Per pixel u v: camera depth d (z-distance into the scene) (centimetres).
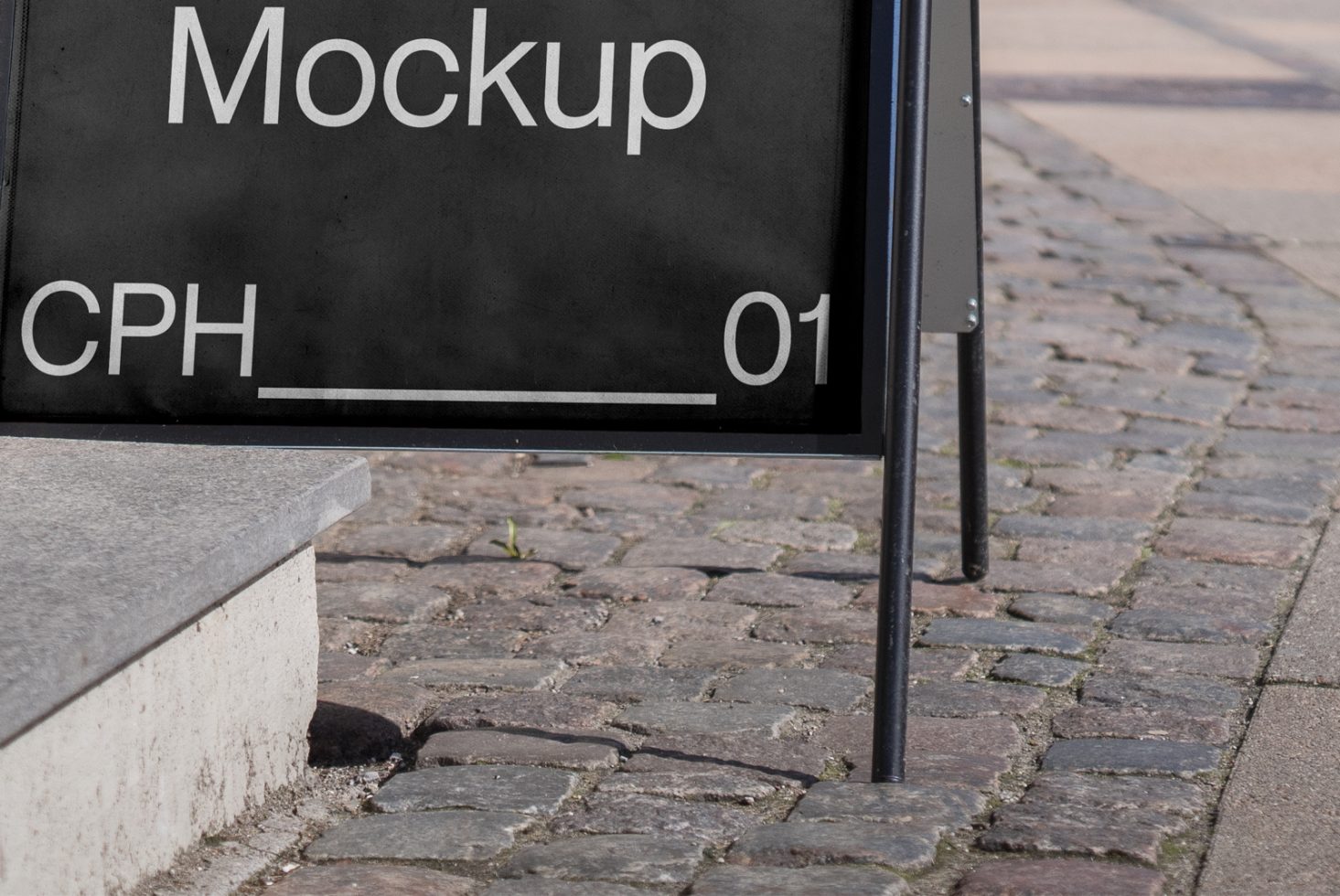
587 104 374
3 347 382
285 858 334
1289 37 1889
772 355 368
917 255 346
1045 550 520
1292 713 391
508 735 388
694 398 371
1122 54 1758
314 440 381
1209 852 322
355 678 428
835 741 384
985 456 487
